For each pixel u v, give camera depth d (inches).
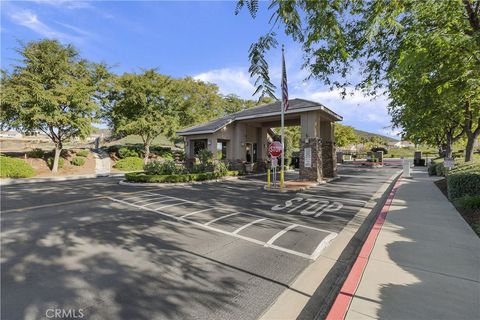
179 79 1066.1
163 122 936.3
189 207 325.4
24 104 705.6
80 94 757.9
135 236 214.2
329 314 104.1
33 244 196.2
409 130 502.9
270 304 119.7
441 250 163.6
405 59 163.0
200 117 1082.7
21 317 109.3
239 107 1295.5
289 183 528.7
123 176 796.0
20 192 454.6
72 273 149.3
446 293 115.3
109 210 309.1
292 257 172.4
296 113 595.5
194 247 189.8
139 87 899.4
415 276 131.4
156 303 119.6
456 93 235.0
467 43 168.9
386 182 575.5
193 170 660.1
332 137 654.5
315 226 242.5
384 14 116.0
